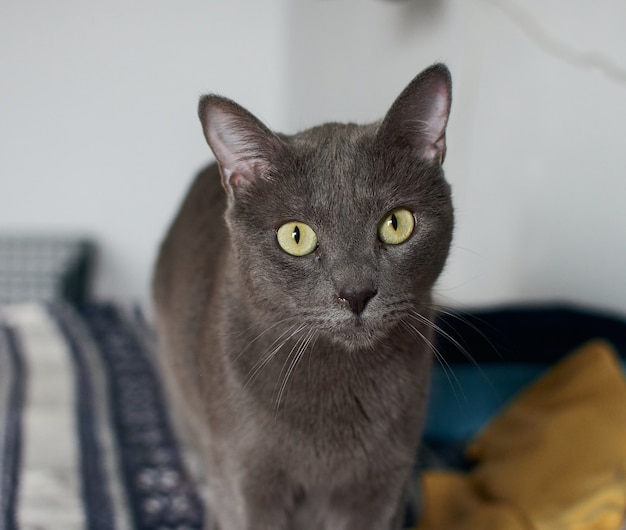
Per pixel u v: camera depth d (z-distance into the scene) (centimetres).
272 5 279
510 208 183
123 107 279
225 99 94
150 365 183
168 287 143
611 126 153
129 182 287
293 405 97
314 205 92
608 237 158
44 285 269
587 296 166
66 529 120
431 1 184
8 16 263
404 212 94
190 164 288
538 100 171
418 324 100
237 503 106
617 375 134
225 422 102
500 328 163
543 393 144
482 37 182
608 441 123
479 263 195
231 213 99
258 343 99
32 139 277
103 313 212
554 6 163
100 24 270
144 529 122
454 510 125
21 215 284
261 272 96
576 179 164
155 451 146
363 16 212
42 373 175
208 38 279
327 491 104
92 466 138
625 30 147
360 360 96
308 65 255
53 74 272
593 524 113
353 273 89
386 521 106
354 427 98
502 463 131
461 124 193
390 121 94
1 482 130
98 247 292
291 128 272
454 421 154
